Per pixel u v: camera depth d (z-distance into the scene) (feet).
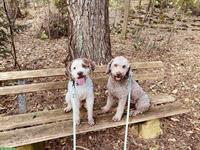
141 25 10.01
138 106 4.18
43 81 5.30
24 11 11.75
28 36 8.75
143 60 7.00
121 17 11.51
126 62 3.80
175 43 8.87
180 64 7.09
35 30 9.36
